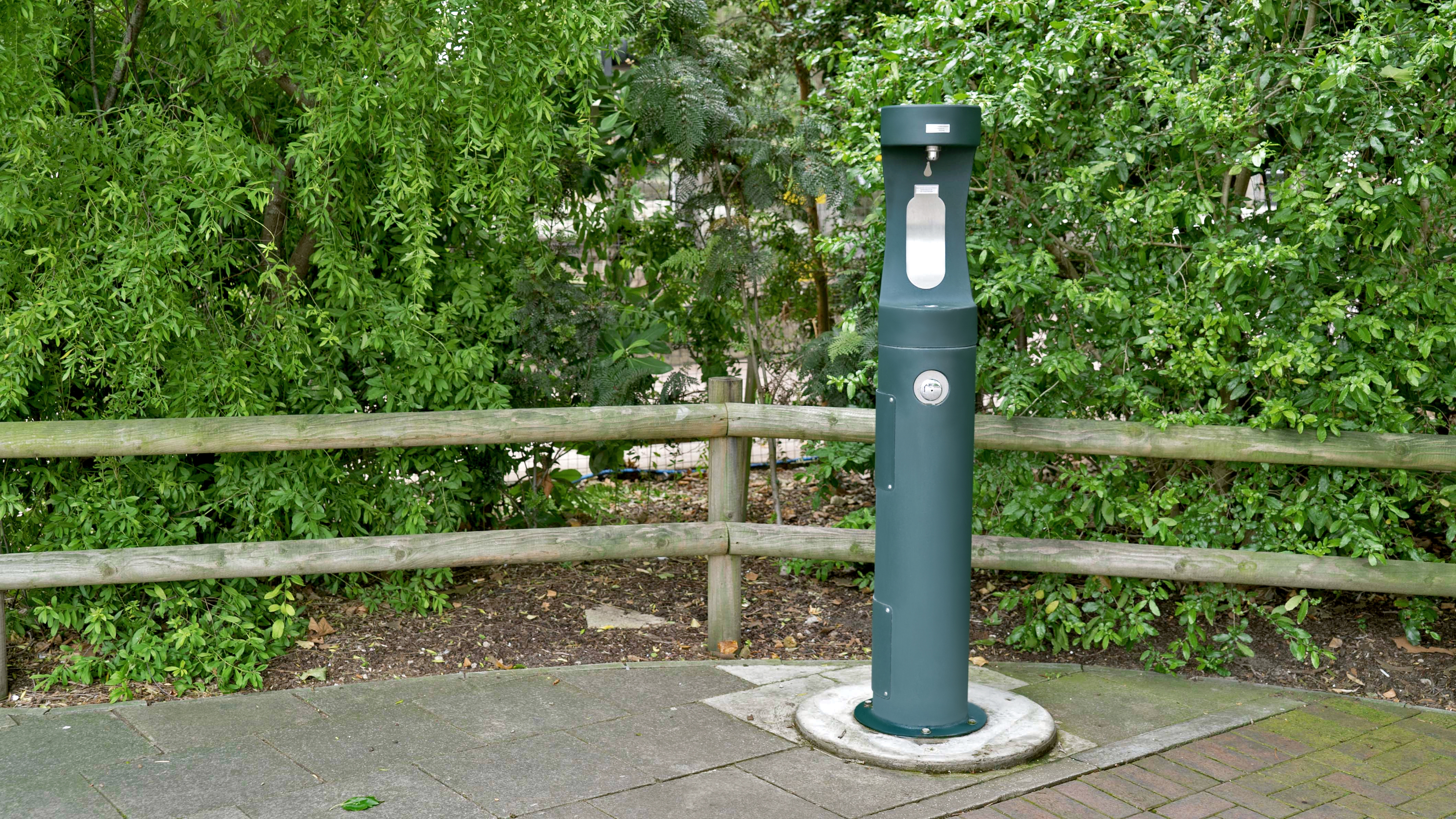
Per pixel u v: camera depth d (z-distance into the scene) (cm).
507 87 463
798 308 745
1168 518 470
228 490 484
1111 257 471
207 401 477
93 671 451
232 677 450
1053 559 463
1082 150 476
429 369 505
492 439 465
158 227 448
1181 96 421
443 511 525
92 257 449
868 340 566
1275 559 453
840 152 479
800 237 726
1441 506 475
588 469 793
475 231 531
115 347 450
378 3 444
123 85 477
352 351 496
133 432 437
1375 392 451
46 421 436
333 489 505
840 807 348
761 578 582
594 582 570
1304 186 428
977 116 365
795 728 405
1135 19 461
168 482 473
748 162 630
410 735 398
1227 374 453
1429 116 435
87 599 463
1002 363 480
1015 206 466
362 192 496
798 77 786
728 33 801
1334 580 450
